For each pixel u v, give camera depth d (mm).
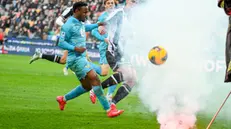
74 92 8938
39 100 10594
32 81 14375
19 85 13164
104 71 10773
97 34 9586
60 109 9117
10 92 11633
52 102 10383
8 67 18859
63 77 16391
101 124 8203
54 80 15219
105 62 10750
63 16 11109
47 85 13664
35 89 12523
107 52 9523
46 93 11867
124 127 7996
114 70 9492
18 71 17375
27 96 11117
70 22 8305
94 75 8367
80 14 8359
